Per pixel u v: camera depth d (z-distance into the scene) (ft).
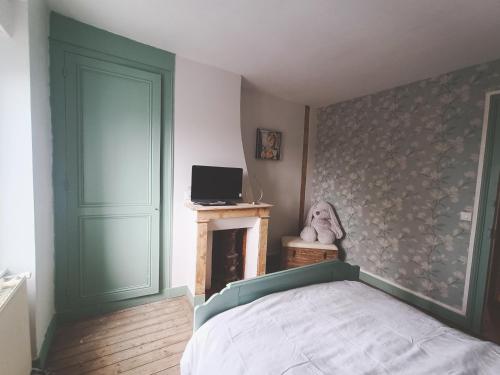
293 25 5.65
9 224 4.34
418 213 8.08
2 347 3.26
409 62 7.02
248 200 8.59
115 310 6.93
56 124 5.87
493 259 7.02
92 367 4.99
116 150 6.59
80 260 6.35
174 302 7.49
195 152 7.77
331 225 10.69
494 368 2.93
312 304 4.21
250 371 2.80
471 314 6.89
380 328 3.64
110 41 6.31
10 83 4.25
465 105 7.00
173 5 5.17
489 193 6.58
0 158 4.24
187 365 3.61
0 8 3.74
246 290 4.32
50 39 5.64
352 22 5.41
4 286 3.73
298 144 11.75
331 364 2.90
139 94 6.77
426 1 4.62
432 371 2.82
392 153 8.84
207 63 7.73
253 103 10.37
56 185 5.96
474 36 5.62
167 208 7.46
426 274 7.88
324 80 8.66
